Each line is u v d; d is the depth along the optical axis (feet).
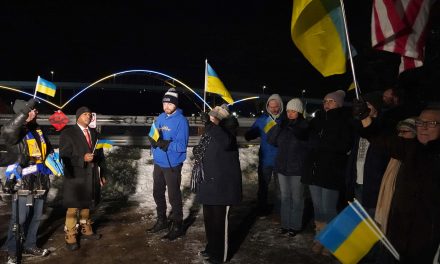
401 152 8.88
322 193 14.08
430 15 9.44
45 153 13.44
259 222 18.70
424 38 9.38
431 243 8.33
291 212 16.78
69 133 14.78
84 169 14.94
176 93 16.22
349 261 7.02
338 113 13.75
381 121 12.41
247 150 28.19
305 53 9.16
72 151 14.70
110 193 22.66
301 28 9.02
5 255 14.38
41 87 13.20
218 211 13.83
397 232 8.74
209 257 14.12
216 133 13.64
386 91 14.43
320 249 14.90
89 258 14.37
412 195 8.57
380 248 10.53
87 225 16.16
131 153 25.58
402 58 9.92
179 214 16.29
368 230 7.08
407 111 13.09
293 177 16.19
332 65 9.31
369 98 12.58
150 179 23.73
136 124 25.39
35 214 14.16
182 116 16.25
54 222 18.19
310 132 14.70
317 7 9.09
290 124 15.25
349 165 13.47
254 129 19.67
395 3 9.28
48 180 13.92
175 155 15.90
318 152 14.03
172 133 15.93
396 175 9.92
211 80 16.26
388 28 9.32
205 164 13.62
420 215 8.45
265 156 19.43
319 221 14.35
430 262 8.39
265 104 19.92
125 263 14.01
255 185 25.49
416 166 8.63
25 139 12.71
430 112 8.55
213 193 13.52
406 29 9.31
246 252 15.12
